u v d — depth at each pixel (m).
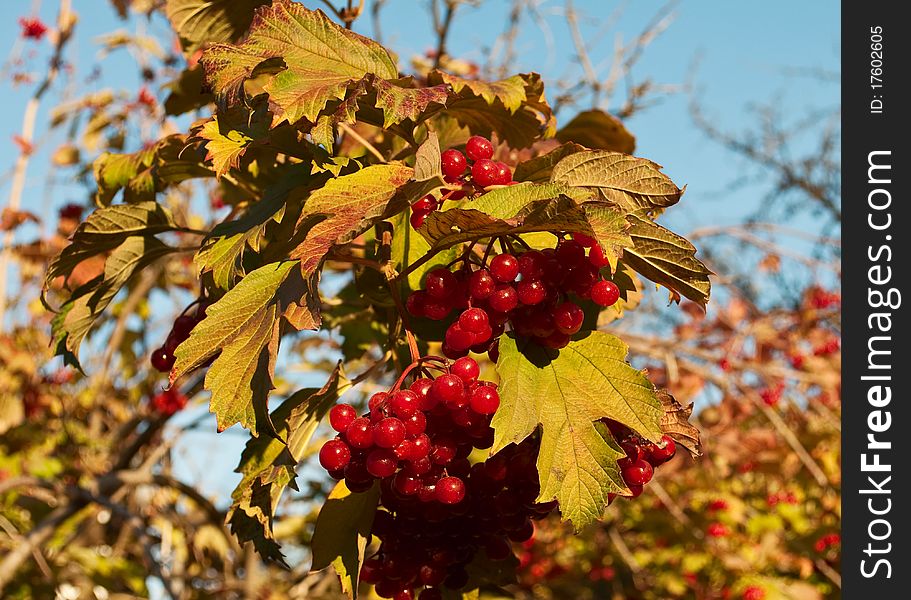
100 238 0.64
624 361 0.55
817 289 1.80
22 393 1.66
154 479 1.23
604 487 0.53
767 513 1.93
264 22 0.58
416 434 0.54
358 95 0.56
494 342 0.56
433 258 0.60
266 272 0.56
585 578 2.14
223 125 0.59
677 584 1.86
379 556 0.59
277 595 1.43
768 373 1.50
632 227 0.55
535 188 0.55
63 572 1.46
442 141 0.68
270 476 0.56
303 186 0.58
